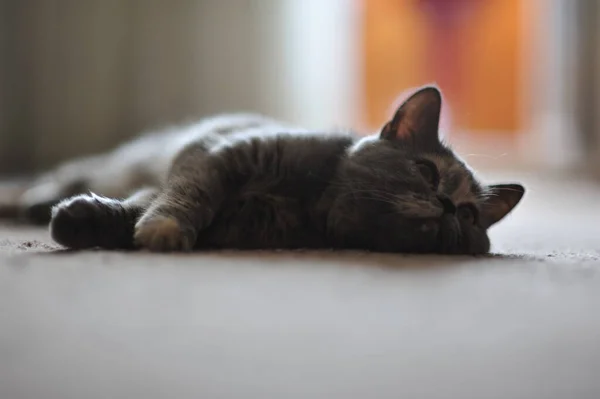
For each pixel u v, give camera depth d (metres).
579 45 2.21
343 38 2.29
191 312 0.56
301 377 0.44
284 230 0.87
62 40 2.05
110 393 0.40
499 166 2.28
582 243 1.04
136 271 0.66
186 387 0.42
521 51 2.44
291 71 2.08
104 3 2.03
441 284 0.65
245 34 2.05
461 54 2.47
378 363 0.47
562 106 2.26
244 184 0.86
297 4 2.07
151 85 2.05
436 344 0.51
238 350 0.49
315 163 0.88
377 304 0.59
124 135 2.07
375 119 2.51
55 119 2.07
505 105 2.46
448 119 1.88
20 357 0.46
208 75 2.05
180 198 0.82
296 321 0.55
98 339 0.50
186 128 1.22
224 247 0.85
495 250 0.93
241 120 1.09
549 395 0.42
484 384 0.44
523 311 0.58
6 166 2.08
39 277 0.64
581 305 0.60
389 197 0.83
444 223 0.83
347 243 0.86
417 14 2.47
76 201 0.77
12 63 2.06
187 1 2.03
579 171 2.22
